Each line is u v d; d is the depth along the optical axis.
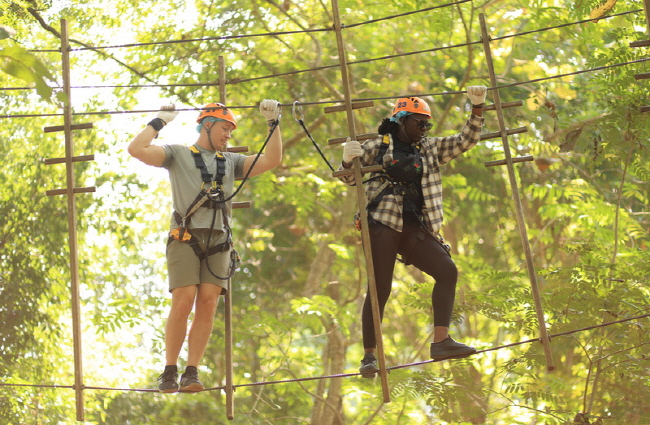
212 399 16.12
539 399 10.77
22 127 13.51
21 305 13.16
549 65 15.16
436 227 6.04
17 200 13.38
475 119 6.21
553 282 10.73
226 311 6.45
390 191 6.12
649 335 9.38
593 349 9.89
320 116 15.08
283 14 13.96
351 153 5.93
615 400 9.87
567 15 12.66
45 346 13.49
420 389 10.12
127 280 15.52
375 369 6.09
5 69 3.46
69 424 13.56
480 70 15.25
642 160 10.76
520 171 15.86
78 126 6.75
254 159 6.38
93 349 14.54
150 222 15.37
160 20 13.52
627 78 9.59
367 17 14.13
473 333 18.89
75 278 6.64
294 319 15.13
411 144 6.21
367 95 15.80
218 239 6.23
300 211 16.00
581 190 13.30
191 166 6.25
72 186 6.70
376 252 6.07
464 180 14.73
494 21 14.39
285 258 18.88
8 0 10.51
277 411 17.22
